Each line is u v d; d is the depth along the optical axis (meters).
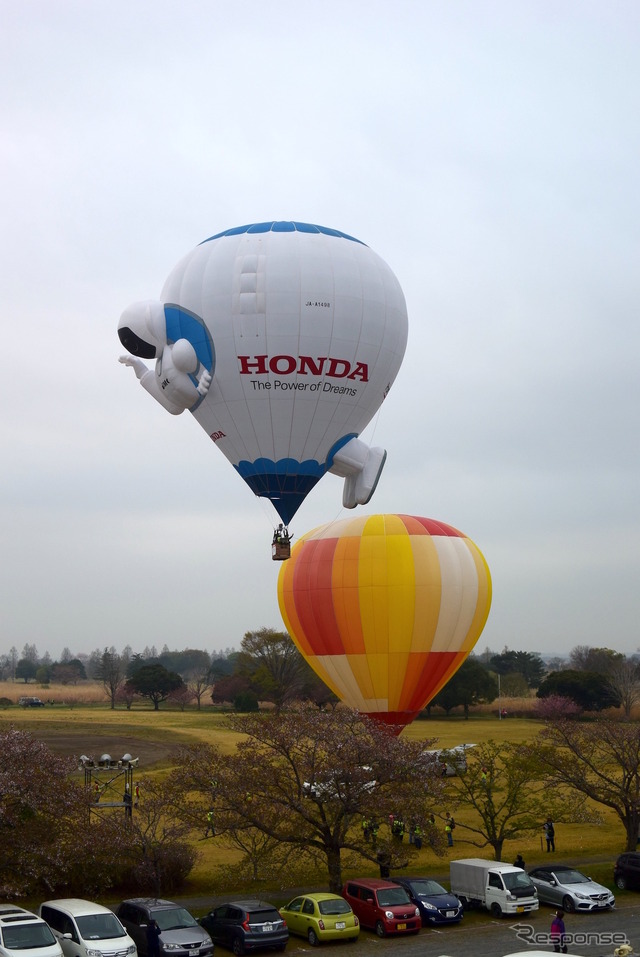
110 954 20.02
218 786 27.03
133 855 26.22
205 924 23.52
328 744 27.77
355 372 34.62
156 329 34.94
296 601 41.47
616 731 34.03
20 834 24.75
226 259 34.41
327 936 23.03
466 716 95.50
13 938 19.95
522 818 32.97
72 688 174.12
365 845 27.78
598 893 26.09
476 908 26.61
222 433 35.66
